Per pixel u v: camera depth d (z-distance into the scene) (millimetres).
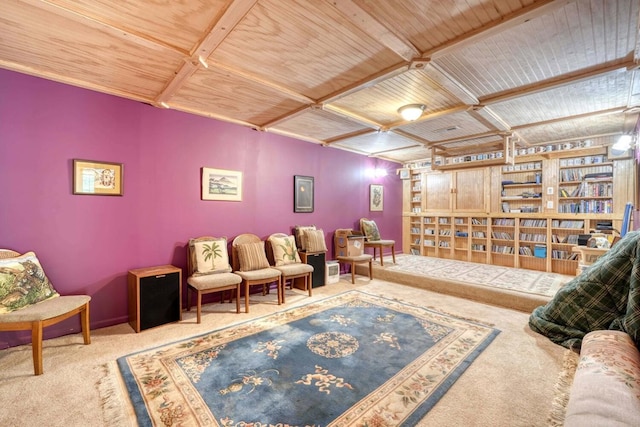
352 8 1715
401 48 2107
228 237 3838
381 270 4891
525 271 4895
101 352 2344
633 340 1812
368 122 3840
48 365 2141
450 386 1902
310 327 2842
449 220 6266
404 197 6961
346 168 5504
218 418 1608
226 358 2250
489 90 2857
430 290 4203
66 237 2695
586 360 1517
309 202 4812
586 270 2639
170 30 1964
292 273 3656
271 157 4297
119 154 2986
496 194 5602
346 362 2195
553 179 4984
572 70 2461
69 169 2703
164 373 2037
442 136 4480
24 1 1622
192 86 2797
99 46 2125
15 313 2025
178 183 3396
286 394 1818
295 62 2373
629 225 3596
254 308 3416
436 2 1679
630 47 2113
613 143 4395
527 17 1763
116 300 2967
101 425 1557
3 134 2404
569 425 1039
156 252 3240
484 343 2498
